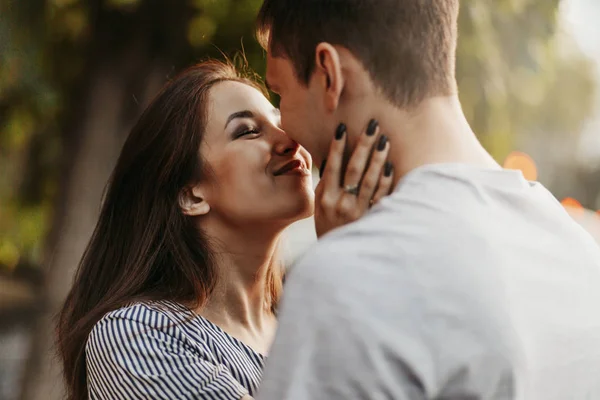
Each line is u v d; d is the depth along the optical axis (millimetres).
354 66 1493
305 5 1524
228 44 5785
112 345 1874
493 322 1287
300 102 1571
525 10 5531
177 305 1979
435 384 1275
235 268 2084
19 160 7875
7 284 8094
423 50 1477
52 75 6297
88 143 6297
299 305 1329
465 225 1354
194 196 2061
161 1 5867
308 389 1293
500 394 1293
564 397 1364
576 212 6227
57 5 5930
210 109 2057
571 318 1377
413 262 1316
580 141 17781
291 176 2033
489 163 1491
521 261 1366
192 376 1844
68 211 6344
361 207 1507
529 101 5801
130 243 2119
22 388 6000
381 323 1282
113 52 6152
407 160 1479
